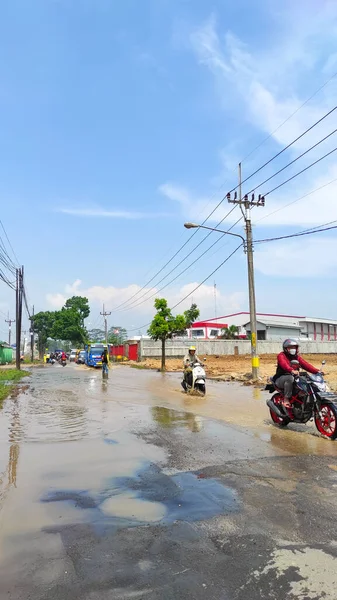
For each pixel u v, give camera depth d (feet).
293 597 9.29
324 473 17.71
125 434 26.05
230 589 9.60
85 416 33.19
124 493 15.72
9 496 15.57
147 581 9.96
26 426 29.27
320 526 12.61
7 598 9.42
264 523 12.88
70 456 21.07
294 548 11.33
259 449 21.85
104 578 10.11
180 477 17.47
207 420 30.45
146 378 73.41
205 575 10.16
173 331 93.86
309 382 25.76
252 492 15.56
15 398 46.29
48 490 16.19
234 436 25.00
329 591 9.49
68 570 10.48
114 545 11.68
